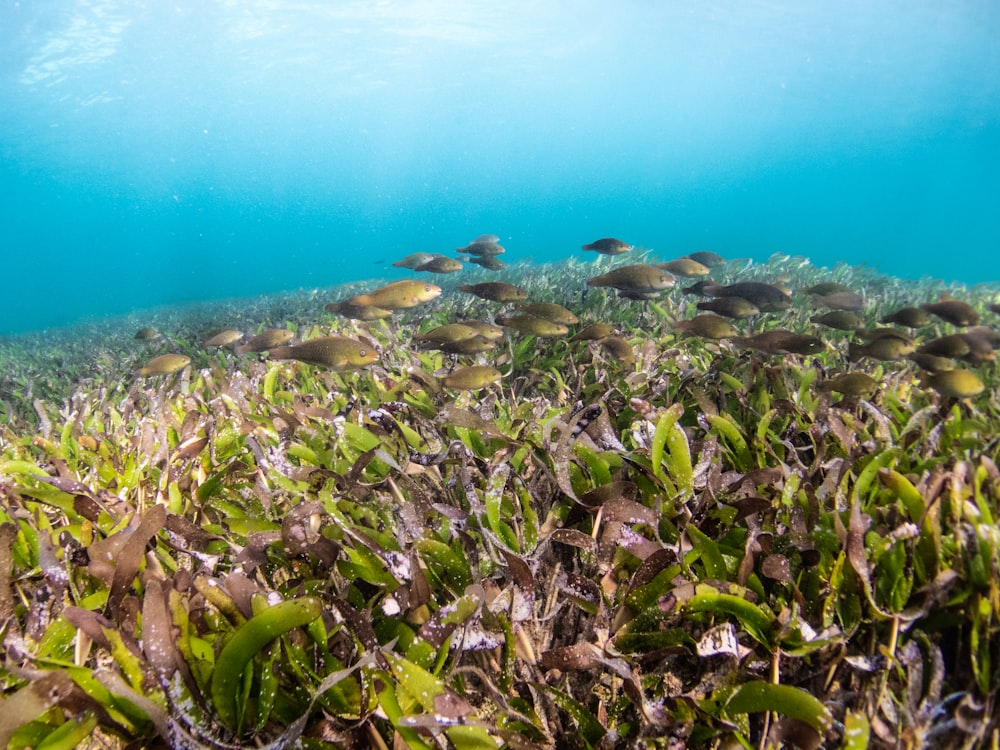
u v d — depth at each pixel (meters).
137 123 58.06
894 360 4.38
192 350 7.91
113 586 1.60
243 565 1.92
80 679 1.40
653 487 2.28
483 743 1.37
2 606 1.73
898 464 2.49
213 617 1.62
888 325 6.98
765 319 6.75
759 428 2.70
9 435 4.51
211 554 2.08
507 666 1.64
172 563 2.09
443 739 1.41
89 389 5.89
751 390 3.62
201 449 2.75
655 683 1.66
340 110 68.81
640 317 6.74
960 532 1.75
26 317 54.91
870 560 1.81
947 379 3.30
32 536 2.23
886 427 2.66
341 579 1.93
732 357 4.47
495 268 8.16
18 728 1.30
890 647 1.63
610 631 1.72
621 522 1.86
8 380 7.64
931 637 1.74
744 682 1.59
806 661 1.72
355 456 2.83
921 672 1.50
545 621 1.95
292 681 1.56
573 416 2.46
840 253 70.81
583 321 6.83
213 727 1.34
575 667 1.54
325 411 3.03
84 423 4.21
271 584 2.16
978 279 43.34
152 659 1.29
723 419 2.62
